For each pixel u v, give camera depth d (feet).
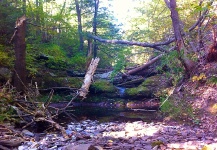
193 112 27.35
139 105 40.40
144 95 41.34
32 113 22.62
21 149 14.62
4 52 35.27
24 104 25.72
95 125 25.94
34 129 22.26
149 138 17.62
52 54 49.34
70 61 54.49
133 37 65.41
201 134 19.72
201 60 33.94
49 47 50.11
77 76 50.11
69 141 16.60
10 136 17.63
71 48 66.74
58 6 71.82
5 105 23.99
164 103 33.55
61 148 13.97
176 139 16.79
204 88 29.50
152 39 62.13
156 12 63.46
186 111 28.43
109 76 50.67
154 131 21.61
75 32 63.10
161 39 57.57
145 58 66.28
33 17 45.16
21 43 27.25
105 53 74.23
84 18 80.69
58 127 20.85
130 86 47.44
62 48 58.13
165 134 19.92
